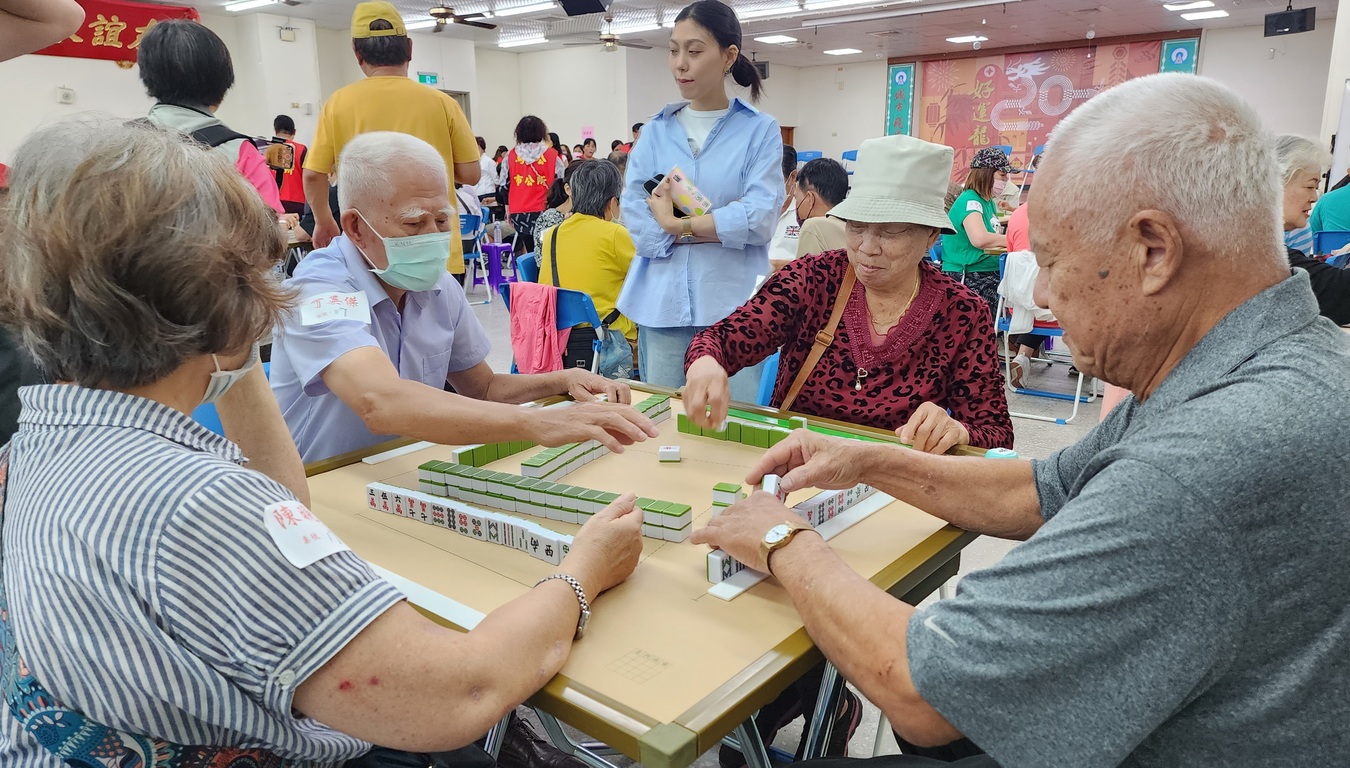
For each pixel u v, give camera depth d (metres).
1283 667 0.74
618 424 1.46
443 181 1.80
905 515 1.36
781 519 1.14
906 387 1.90
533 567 1.20
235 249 0.80
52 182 0.75
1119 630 0.73
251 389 1.33
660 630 1.03
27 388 0.81
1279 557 0.72
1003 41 15.23
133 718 0.73
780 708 1.78
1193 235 0.79
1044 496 1.24
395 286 1.84
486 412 1.50
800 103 19.09
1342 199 4.32
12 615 0.74
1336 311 2.50
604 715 0.86
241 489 0.76
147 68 2.63
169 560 0.72
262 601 0.74
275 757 0.84
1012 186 8.05
